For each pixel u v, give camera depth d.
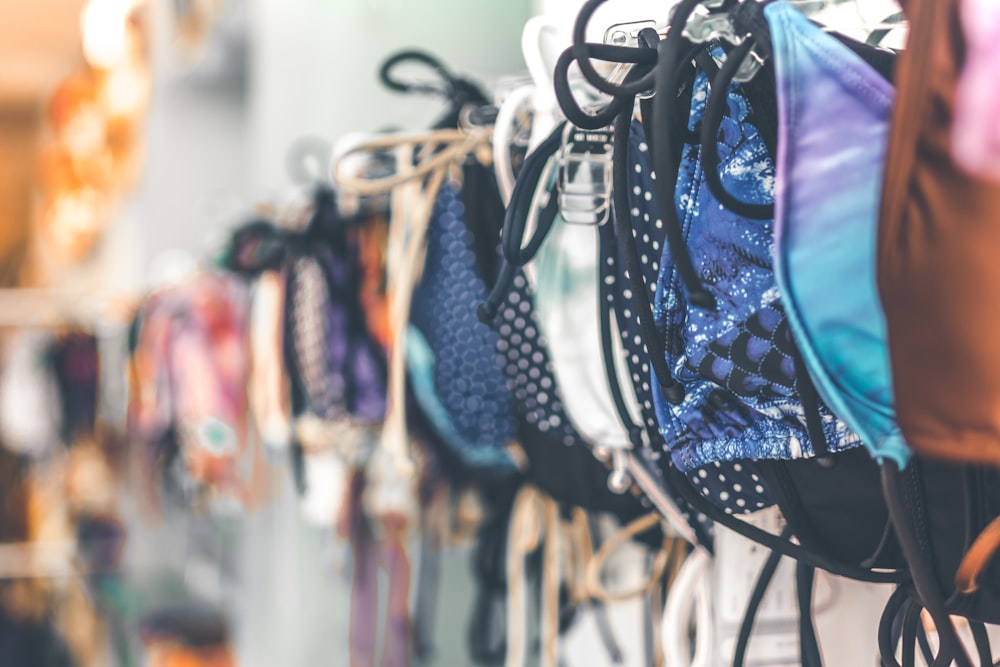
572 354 1.03
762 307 0.74
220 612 3.79
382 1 2.48
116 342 3.98
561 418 1.17
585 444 1.18
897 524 0.63
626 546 1.53
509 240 0.90
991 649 0.94
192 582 4.09
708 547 1.06
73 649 4.23
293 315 1.85
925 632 0.92
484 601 1.84
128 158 4.48
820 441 0.72
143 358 3.24
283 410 2.11
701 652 1.07
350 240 1.74
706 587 1.07
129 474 4.26
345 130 2.47
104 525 4.29
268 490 2.91
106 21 4.52
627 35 0.84
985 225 0.57
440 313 1.45
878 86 0.62
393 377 1.37
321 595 2.79
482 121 1.20
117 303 4.02
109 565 4.27
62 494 4.31
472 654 1.85
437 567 2.25
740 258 0.75
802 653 0.96
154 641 3.68
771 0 0.67
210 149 4.05
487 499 1.85
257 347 2.16
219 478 2.76
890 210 0.59
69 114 4.96
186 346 2.78
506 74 2.51
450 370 1.45
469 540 1.96
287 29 2.88
